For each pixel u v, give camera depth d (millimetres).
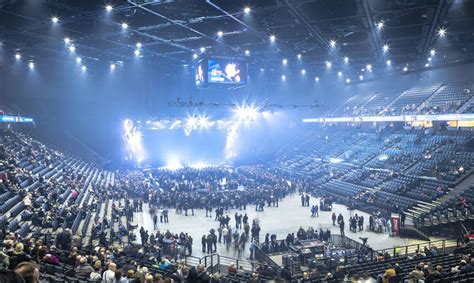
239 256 24828
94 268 12055
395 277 14039
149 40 41750
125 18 32875
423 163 41250
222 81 36000
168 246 23094
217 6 29359
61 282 9922
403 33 37281
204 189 43094
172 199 37156
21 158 35594
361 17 31328
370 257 21766
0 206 22203
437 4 27625
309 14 31406
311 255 22906
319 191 44906
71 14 31234
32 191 27234
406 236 28594
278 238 28656
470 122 44969
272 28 35625
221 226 29062
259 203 37812
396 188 37812
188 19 32531
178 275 13445
